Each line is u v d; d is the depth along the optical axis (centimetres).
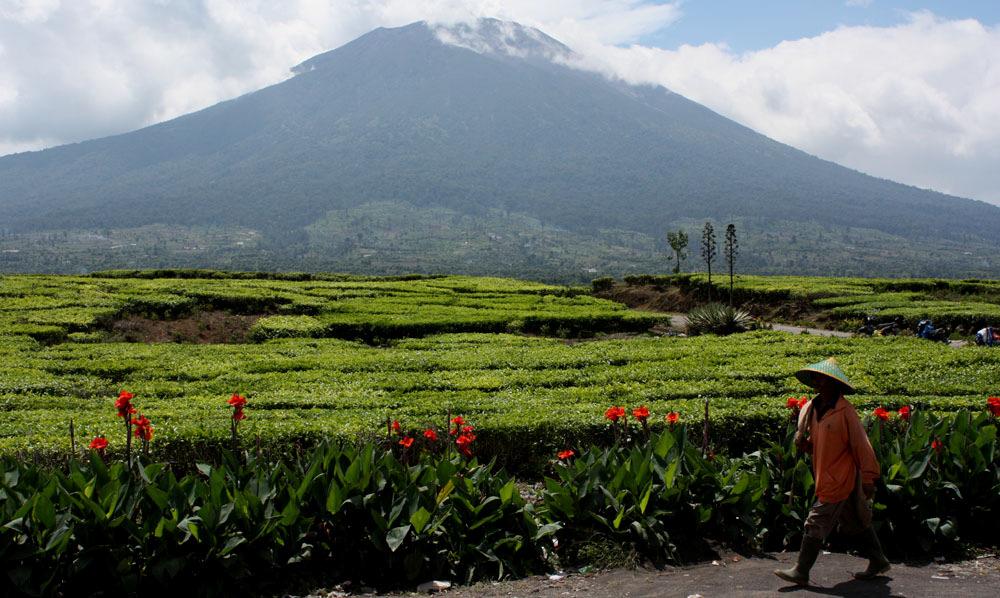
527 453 1198
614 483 785
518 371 1806
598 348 2181
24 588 612
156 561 652
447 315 3022
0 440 1116
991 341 2362
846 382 670
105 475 733
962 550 784
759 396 1516
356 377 1738
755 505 812
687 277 5122
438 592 703
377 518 714
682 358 2000
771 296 4222
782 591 662
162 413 1319
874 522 782
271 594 697
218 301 3177
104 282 3575
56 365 1848
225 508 682
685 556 778
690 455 825
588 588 696
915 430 917
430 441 1097
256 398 1489
